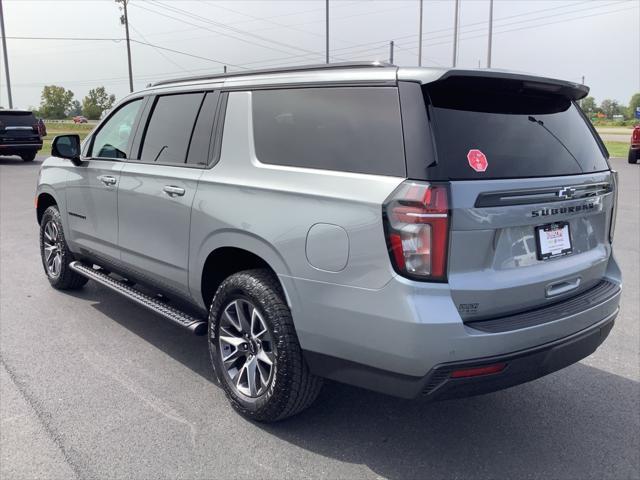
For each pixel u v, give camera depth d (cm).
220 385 357
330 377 295
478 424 341
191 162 378
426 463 302
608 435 329
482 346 259
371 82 285
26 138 2030
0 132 1964
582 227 323
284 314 310
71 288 579
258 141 336
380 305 263
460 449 315
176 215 379
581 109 353
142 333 472
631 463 302
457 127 271
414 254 254
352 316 274
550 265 299
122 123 464
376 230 263
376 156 274
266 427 333
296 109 320
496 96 294
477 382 265
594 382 395
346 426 336
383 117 277
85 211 495
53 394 365
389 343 263
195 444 314
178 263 385
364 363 277
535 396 376
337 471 293
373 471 294
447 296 256
